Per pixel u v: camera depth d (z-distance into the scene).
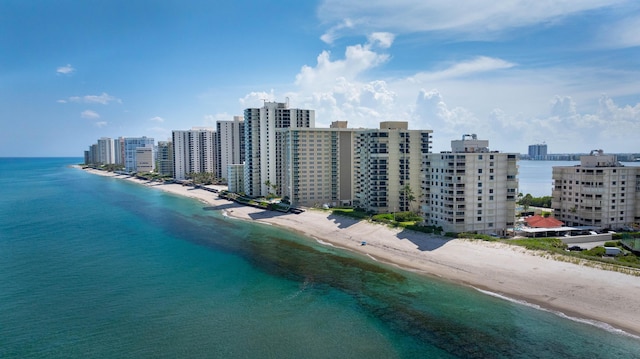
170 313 74.00
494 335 64.19
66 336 65.12
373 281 90.00
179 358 58.81
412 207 158.62
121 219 174.88
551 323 67.25
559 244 104.06
